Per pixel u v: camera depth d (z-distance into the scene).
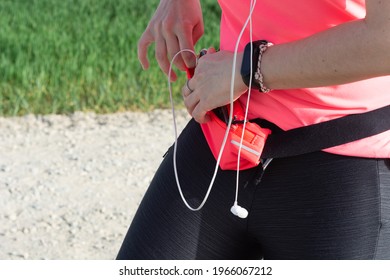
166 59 2.89
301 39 2.26
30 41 8.92
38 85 7.95
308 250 2.46
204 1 11.48
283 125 2.42
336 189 2.40
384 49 2.11
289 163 2.44
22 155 6.66
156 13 2.91
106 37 9.36
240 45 2.49
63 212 5.73
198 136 2.65
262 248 2.64
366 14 2.12
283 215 2.47
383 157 2.39
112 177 6.29
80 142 6.97
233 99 2.42
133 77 8.21
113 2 11.30
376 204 2.40
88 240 5.39
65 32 9.49
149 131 7.29
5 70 8.19
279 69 2.29
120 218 5.67
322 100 2.37
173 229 2.65
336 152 2.38
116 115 7.62
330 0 2.27
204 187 2.61
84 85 8.18
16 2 11.01
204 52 2.68
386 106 2.41
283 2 2.33
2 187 6.07
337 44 2.17
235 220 2.57
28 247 5.29
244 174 2.51
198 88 2.49
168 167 2.71
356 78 2.20
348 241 2.41
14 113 7.50
